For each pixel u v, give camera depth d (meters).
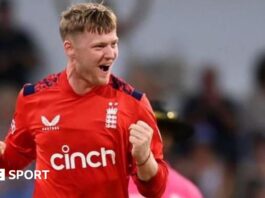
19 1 28.67
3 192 21.55
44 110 13.12
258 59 29.30
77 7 12.85
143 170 12.80
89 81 12.86
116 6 28.47
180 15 29.09
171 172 16.78
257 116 28.58
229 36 29.33
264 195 25.95
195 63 29.11
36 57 28.48
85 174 13.01
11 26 28.56
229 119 28.12
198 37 29.20
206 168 25.78
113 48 12.79
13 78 28.09
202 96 28.48
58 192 13.07
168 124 16.70
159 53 28.91
